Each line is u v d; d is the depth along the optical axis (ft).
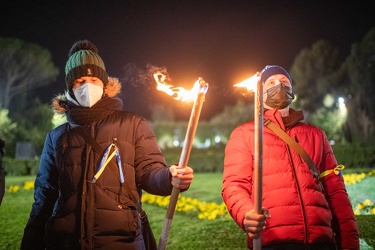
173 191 8.94
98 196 9.63
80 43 11.10
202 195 42.75
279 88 11.09
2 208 33.88
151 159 10.16
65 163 9.98
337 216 10.68
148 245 10.16
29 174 70.18
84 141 10.05
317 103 110.63
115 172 9.83
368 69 93.61
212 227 22.76
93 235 9.50
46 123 106.11
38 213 10.37
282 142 10.68
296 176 10.36
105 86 10.98
